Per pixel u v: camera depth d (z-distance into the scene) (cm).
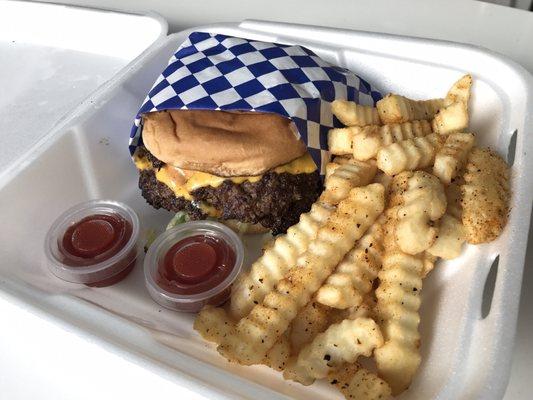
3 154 34
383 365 20
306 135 27
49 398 21
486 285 23
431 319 23
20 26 45
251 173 27
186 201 28
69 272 27
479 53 30
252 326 21
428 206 22
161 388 20
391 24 40
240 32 36
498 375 17
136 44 41
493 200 22
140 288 28
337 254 23
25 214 28
